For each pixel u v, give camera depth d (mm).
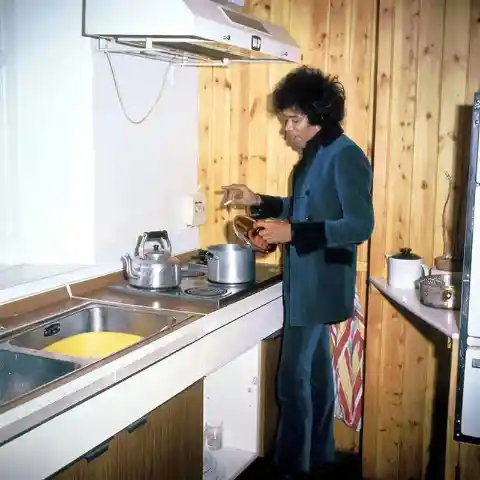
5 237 2377
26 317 1990
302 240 2301
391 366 2732
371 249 2672
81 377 1503
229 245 2570
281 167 2883
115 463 1632
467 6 2482
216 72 2928
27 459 1343
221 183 2988
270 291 2543
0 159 2334
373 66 2688
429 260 2641
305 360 2512
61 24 2246
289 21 2770
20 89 2312
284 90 2387
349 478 2754
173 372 1854
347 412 2844
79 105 2281
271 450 2717
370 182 2355
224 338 2162
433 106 2557
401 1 2529
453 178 2578
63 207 2348
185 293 2303
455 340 1937
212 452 2658
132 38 2020
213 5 2156
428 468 2746
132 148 2529
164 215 2771
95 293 2311
